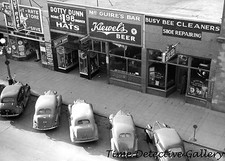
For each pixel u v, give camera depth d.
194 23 25.31
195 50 26.12
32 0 33.66
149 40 27.75
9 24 34.47
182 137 24.55
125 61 30.06
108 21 28.95
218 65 25.64
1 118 27.61
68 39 31.72
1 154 23.80
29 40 36.03
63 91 30.59
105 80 32.22
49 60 34.00
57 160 23.05
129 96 29.61
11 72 33.94
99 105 28.47
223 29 24.39
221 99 26.56
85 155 23.38
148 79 29.52
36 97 29.95
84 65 32.03
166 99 29.00
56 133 25.66
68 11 30.61
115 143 22.66
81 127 23.58
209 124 25.77
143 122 26.22
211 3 29.61
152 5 29.67
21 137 25.41
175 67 29.12
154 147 23.09
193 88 27.78
